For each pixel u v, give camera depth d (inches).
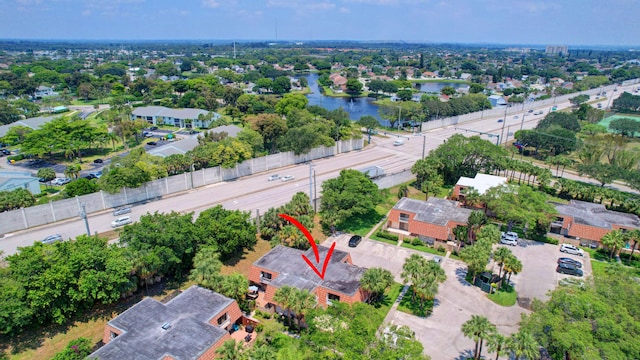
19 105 6382.9
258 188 3516.2
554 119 5241.1
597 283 1752.0
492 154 3612.2
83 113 6786.4
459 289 2169.0
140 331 1606.8
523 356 1653.5
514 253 2566.4
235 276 1930.4
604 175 3563.0
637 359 1370.6
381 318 1603.1
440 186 3462.1
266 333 1678.2
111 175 3046.3
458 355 1694.1
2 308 1584.6
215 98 7436.0
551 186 3629.4
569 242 2704.2
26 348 1665.8
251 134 4311.0
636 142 4694.9
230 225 2370.8
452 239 2682.1
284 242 2532.0
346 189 2849.4
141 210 3014.3
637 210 2908.5
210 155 3705.7
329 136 4677.7
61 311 1759.4
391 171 4035.4
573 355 1385.3
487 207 2970.0
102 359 1457.9
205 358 1497.3
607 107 7180.1
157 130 5777.6
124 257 1897.1
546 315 1537.9
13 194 2773.1
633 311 1585.9
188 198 3265.3
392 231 2847.0
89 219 2847.0
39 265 1713.8
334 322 1556.3
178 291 2092.8
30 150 4178.2
